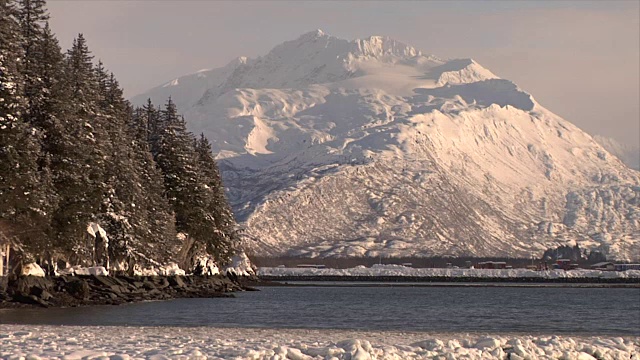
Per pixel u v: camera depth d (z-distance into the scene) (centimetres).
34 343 14000
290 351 12275
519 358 13325
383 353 12875
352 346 13125
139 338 15775
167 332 18588
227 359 12031
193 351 12656
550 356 13575
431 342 14125
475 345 14362
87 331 17925
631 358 14450
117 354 11912
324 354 12656
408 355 12950
